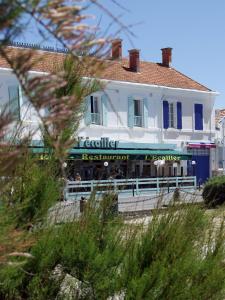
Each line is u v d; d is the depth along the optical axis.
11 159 2.05
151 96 35.53
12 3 1.81
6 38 1.87
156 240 4.93
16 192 4.63
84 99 4.60
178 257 4.80
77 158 28.84
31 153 4.77
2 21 1.82
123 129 33.56
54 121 2.06
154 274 4.65
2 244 3.22
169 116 36.75
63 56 4.32
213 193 21.06
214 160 39.19
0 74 17.86
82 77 4.43
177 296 4.66
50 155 4.91
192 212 5.26
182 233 5.00
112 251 4.96
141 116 34.94
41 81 1.95
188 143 37.50
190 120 37.97
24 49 2.05
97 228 5.15
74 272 4.97
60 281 4.95
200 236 5.28
